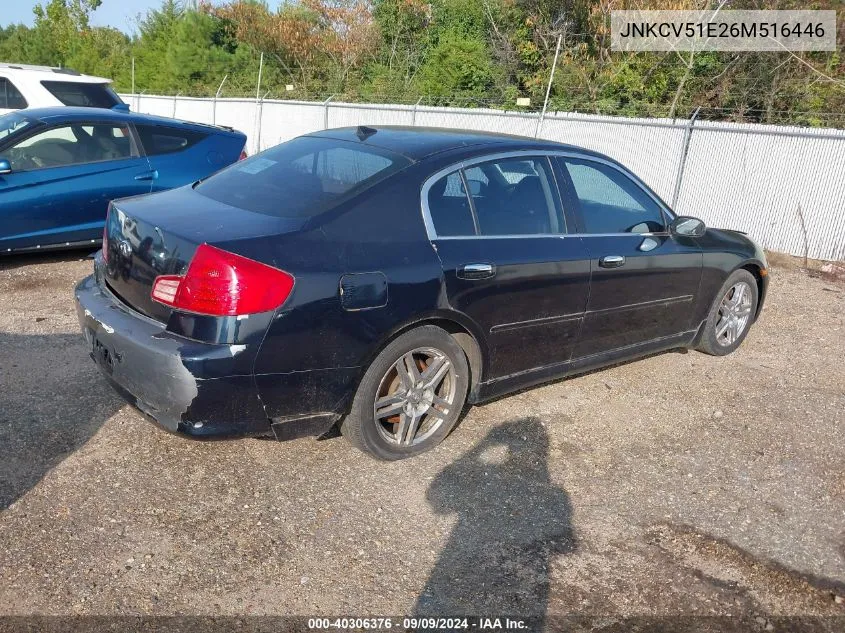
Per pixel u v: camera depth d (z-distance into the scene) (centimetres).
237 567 294
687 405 484
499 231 394
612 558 318
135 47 3519
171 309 317
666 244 486
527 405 464
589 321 443
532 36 1978
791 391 519
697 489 379
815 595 303
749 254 559
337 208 343
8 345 499
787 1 1678
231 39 3019
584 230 438
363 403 351
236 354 306
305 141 432
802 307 758
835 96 1608
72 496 332
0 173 665
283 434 333
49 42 3766
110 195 731
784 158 1025
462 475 375
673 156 1137
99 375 459
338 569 298
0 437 376
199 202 372
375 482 362
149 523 318
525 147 425
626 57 1788
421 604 281
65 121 715
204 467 364
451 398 389
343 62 2606
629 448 419
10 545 296
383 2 2628
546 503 356
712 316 543
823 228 1006
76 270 709
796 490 384
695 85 1744
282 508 335
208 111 2088
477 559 310
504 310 392
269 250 315
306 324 318
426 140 404
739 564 319
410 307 348
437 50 2125
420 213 363
